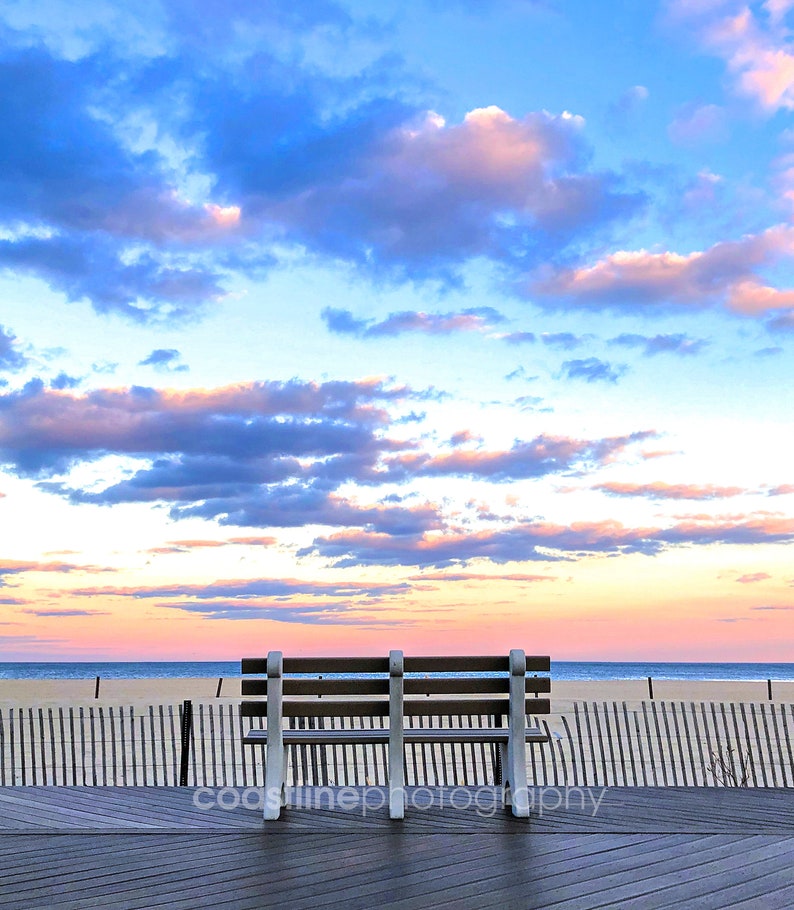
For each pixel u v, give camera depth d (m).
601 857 5.21
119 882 4.74
